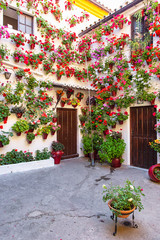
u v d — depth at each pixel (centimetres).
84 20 740
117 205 231
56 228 242
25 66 546
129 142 586
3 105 485
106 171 517
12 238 220
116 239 221
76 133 718
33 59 554
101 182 426
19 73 516
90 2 740
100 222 259
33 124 540
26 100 545
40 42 579
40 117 570
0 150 498
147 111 543
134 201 236
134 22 575
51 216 273
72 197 343
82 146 724
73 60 675
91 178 455
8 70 511
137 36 562
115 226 230
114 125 613
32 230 237
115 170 528
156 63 500
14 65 520
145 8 514
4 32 495
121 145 553
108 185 405
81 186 401
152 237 226
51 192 365
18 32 540
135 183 420
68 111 688
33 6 570
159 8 487
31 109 541
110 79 623
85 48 704
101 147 578
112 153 553
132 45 564
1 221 256
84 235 228
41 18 577
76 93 698
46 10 597
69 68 669
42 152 580
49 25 605
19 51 518
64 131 672
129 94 573
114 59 607
